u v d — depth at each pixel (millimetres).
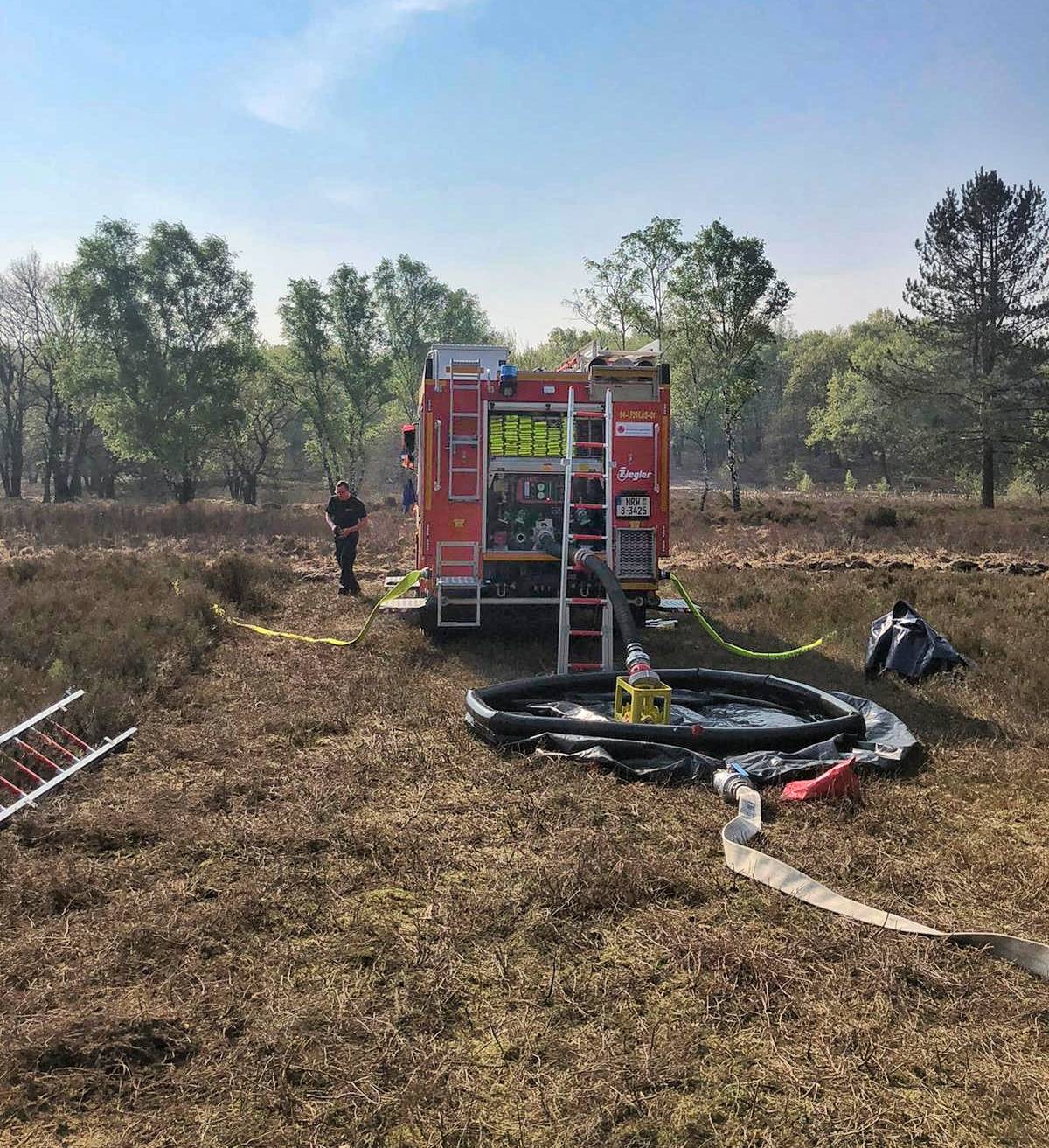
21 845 4523
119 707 6508
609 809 4949
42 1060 2840
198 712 6801
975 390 31109
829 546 19203
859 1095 2703
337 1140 2516
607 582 7320
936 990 3248
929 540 19312
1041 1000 3174
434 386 8797
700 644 9734
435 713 6754
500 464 8875
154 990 3232
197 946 3512
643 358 9008
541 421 8875
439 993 3203
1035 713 6715
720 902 3898
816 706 6625
